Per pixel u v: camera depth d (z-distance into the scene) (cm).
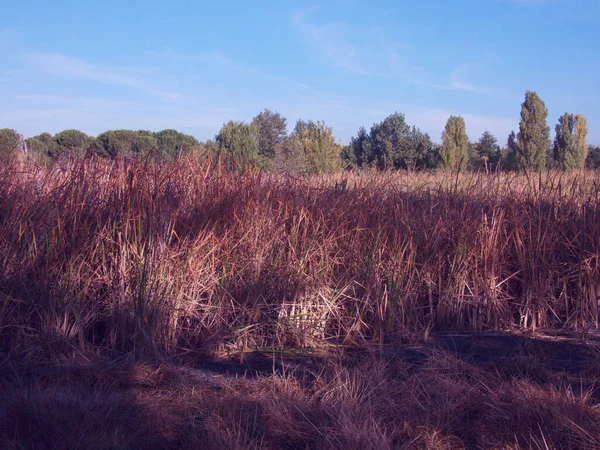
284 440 320
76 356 432
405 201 618
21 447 298
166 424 329
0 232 480
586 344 485
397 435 319
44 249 475
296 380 389
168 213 495
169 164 567
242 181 573
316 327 489
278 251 519
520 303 548
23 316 448
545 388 373
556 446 305
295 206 559
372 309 512
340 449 299
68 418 324
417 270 547
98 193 525
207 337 466
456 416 343
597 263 539
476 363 431
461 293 540
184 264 480
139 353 432
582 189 619
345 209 573
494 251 548
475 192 656
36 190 532
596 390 381
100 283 479
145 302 448
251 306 494
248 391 374
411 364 431
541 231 566
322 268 521
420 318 540
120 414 337
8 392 361
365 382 379
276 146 1596
